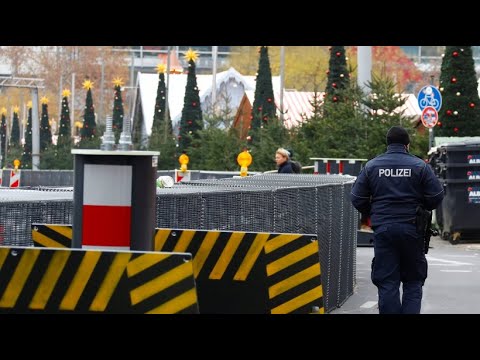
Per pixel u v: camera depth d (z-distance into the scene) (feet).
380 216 42.37
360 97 139.54
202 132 196.95
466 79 140.26
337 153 139.33
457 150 99.19
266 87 233.96
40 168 338.34
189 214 44.75
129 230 29.81
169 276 28.02
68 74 598.75
